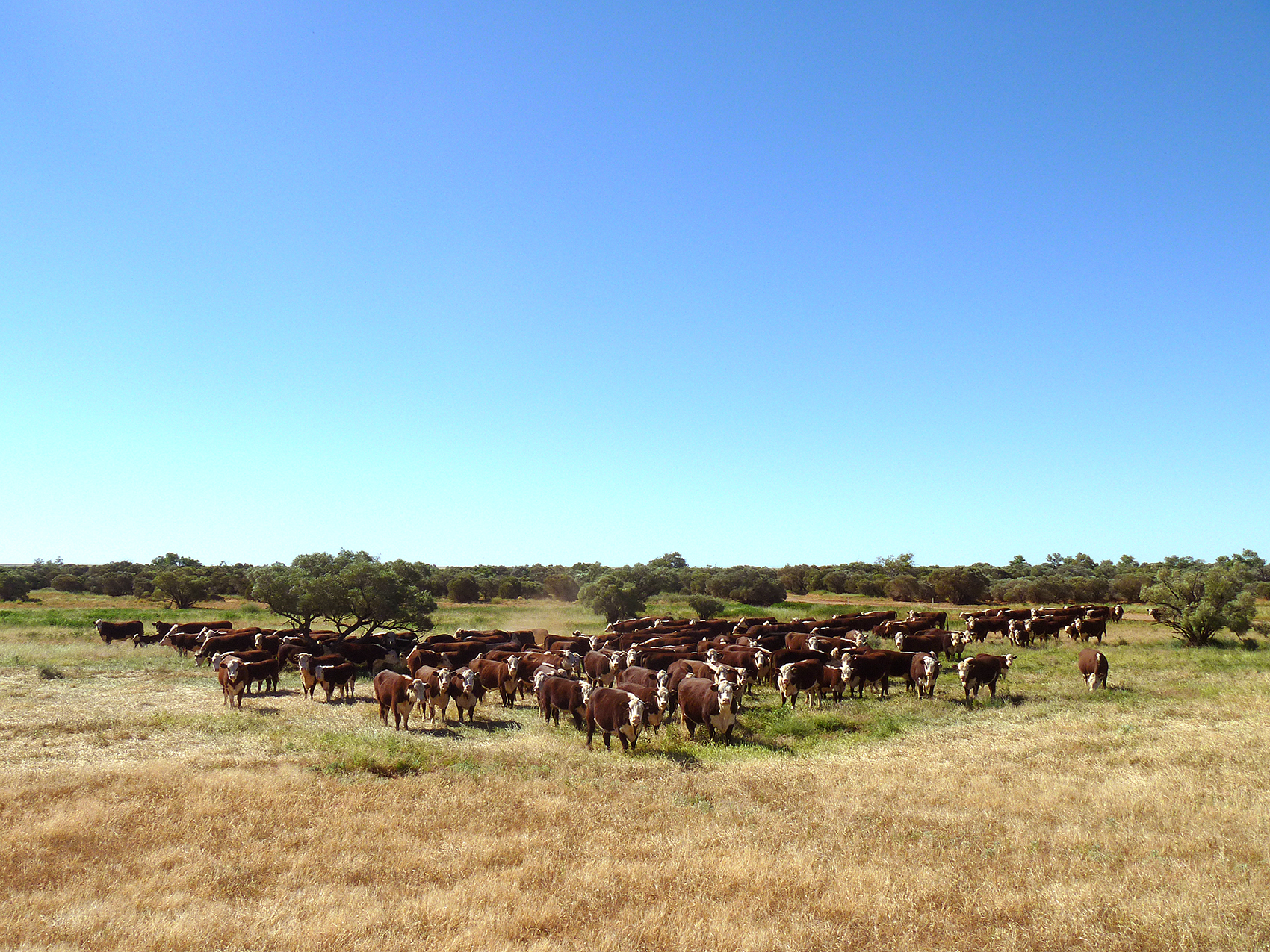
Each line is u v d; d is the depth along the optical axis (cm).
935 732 1780
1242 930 692
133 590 7900
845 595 8788
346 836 1007
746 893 814
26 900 779
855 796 1220
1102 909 750
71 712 1928
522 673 2233
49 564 9975
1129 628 4312
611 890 823
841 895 800
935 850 952
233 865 894
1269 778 1234
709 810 1155
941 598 8000
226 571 8262
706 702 1727
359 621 3381
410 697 1833
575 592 7631
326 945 688
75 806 1099
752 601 7181
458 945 682
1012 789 1230
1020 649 3491
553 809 1146
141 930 707
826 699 2273
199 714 1905
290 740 1623
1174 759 1398
